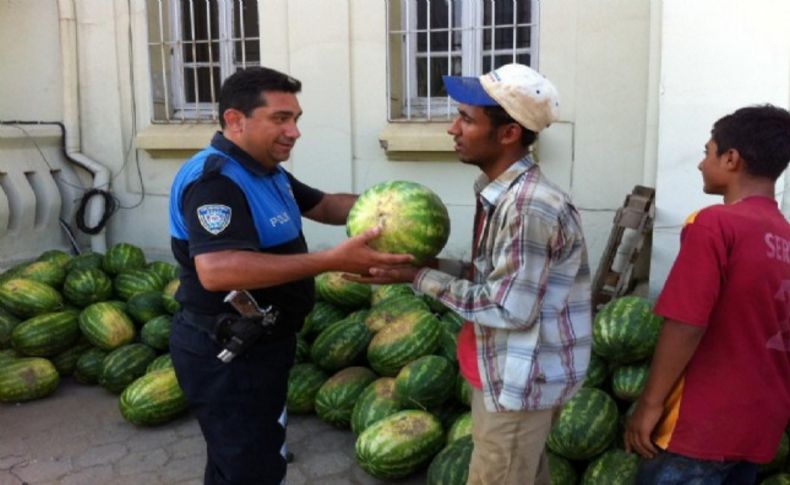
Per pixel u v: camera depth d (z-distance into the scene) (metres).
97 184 7.20
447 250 6.11
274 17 6.38
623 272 4.89
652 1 5.04
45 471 4.29
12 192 6.70
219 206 2.70
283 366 3.14
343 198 3.62
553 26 5.49
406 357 4.54
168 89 7.11
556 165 5.66
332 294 5.39
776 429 2.45
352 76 6.21
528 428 2.56
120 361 5.23
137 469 4.30
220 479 3.11
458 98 2.47
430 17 6.10
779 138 2.39
